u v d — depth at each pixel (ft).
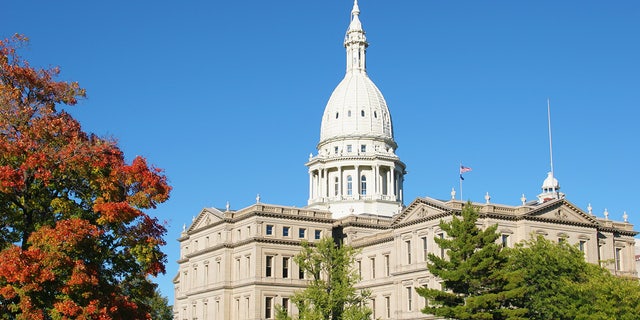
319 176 558.56
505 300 247.50
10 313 140.46
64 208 148.46
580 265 272.10
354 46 605.73
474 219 253.24
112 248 154.30
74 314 135.54
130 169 152.87
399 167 565.53
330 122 586.04
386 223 467.52
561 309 256.93
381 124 580.71
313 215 456.45
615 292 250.98
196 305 478.59
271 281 432.66
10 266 131.03
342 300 272.72
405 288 381.40
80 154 146.82
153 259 154.71
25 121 147.64
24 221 150.82
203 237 487.61
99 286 144.66
